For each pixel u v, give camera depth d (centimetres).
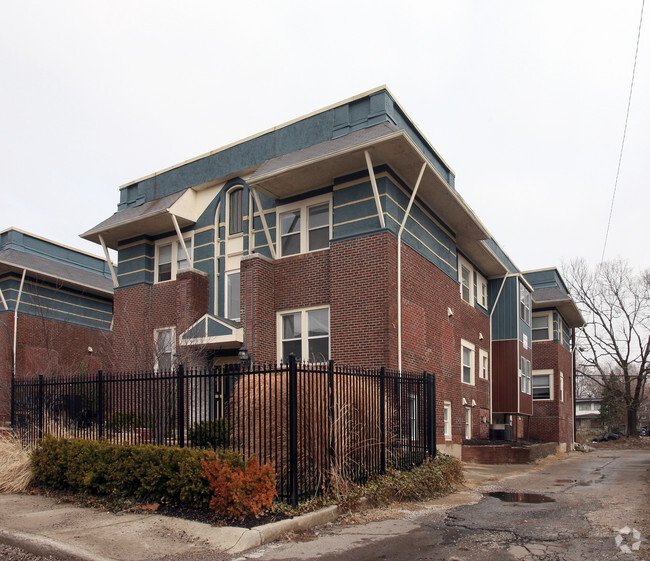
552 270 3244
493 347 2508
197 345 1600
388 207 1494
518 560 625
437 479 1112
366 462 967
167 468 834
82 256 2903
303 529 750
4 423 1920
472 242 2109
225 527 706
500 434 2378
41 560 639
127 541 676
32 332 2416
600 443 4125
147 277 1989
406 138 1376
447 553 655
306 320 1597
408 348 1540
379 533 748
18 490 1008
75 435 1112
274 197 1712
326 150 1520
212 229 1867
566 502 1033
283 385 894
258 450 903
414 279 1627
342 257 1523
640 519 834
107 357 2177
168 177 2005
